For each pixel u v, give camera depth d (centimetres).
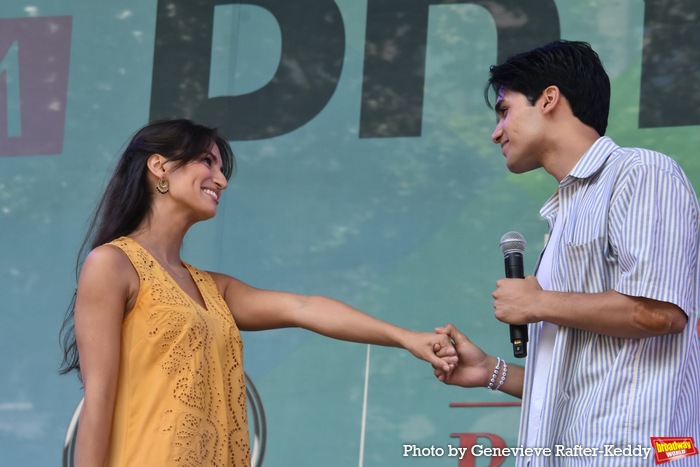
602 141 356
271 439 580
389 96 641
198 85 659
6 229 641
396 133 634
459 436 569
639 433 322
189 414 335
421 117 634
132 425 335
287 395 587
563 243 348
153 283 347
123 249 351
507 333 590
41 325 620
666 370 327
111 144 655
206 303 362
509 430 566
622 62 621
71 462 585
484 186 616
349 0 659
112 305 341
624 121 613
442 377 395
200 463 334
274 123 646
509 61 376
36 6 682
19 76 669
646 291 321
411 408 576
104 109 661
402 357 584
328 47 654
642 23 625
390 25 651
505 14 642
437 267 607
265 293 391
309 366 589
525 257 597
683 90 611
